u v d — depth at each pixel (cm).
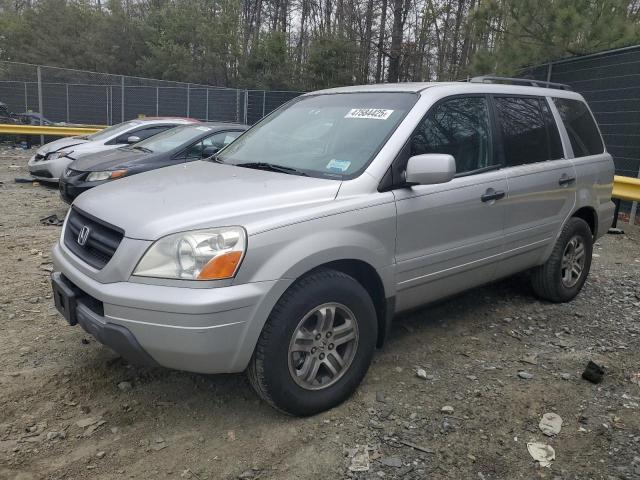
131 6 4853
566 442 311
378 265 344
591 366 381
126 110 2195
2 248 652
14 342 411
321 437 309
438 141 389
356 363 338
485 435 316
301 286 308
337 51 3061
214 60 3672
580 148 528
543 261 495
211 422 321
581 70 1048
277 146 413
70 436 306
